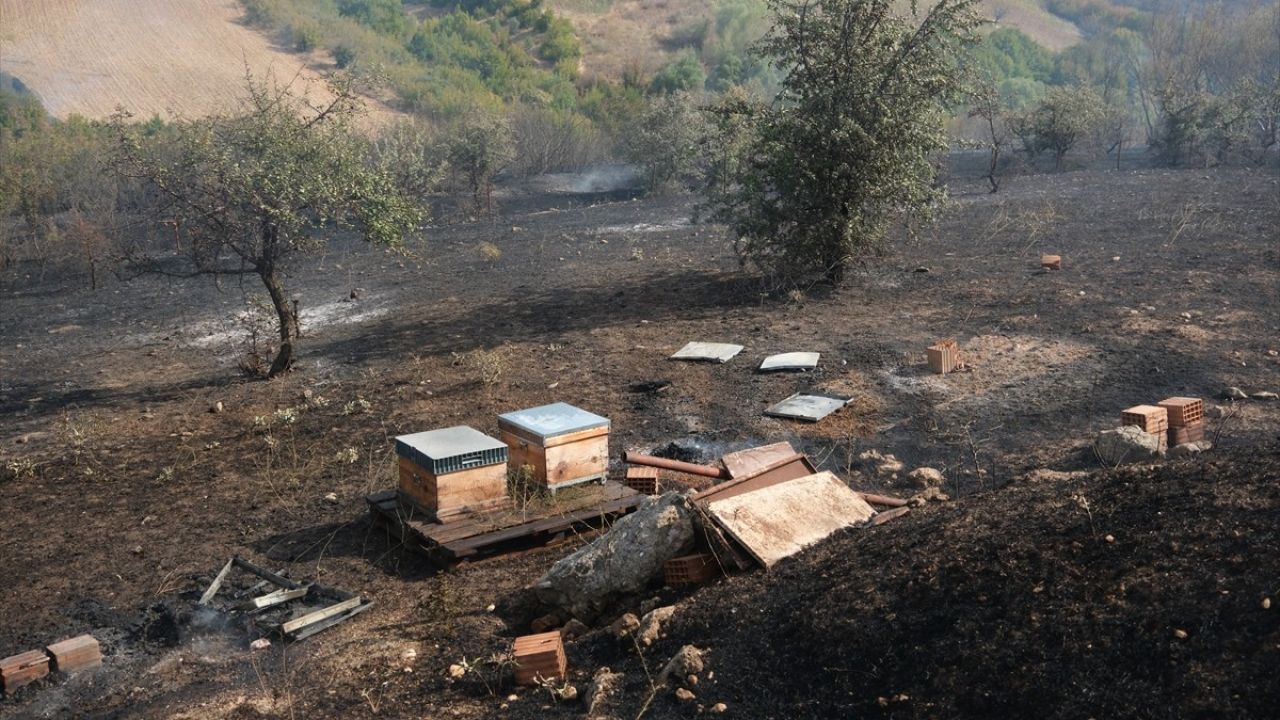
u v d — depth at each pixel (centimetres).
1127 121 4547
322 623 729
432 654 658
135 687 664
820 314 1493
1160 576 490
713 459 986
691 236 2316
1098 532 542
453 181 3450
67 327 1903
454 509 833
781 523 693
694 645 580
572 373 1314
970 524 604
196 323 1852
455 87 5538
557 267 2067
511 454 903
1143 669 445
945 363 1171
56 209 3095
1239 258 1623
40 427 1298
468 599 745
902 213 1861
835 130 1520
